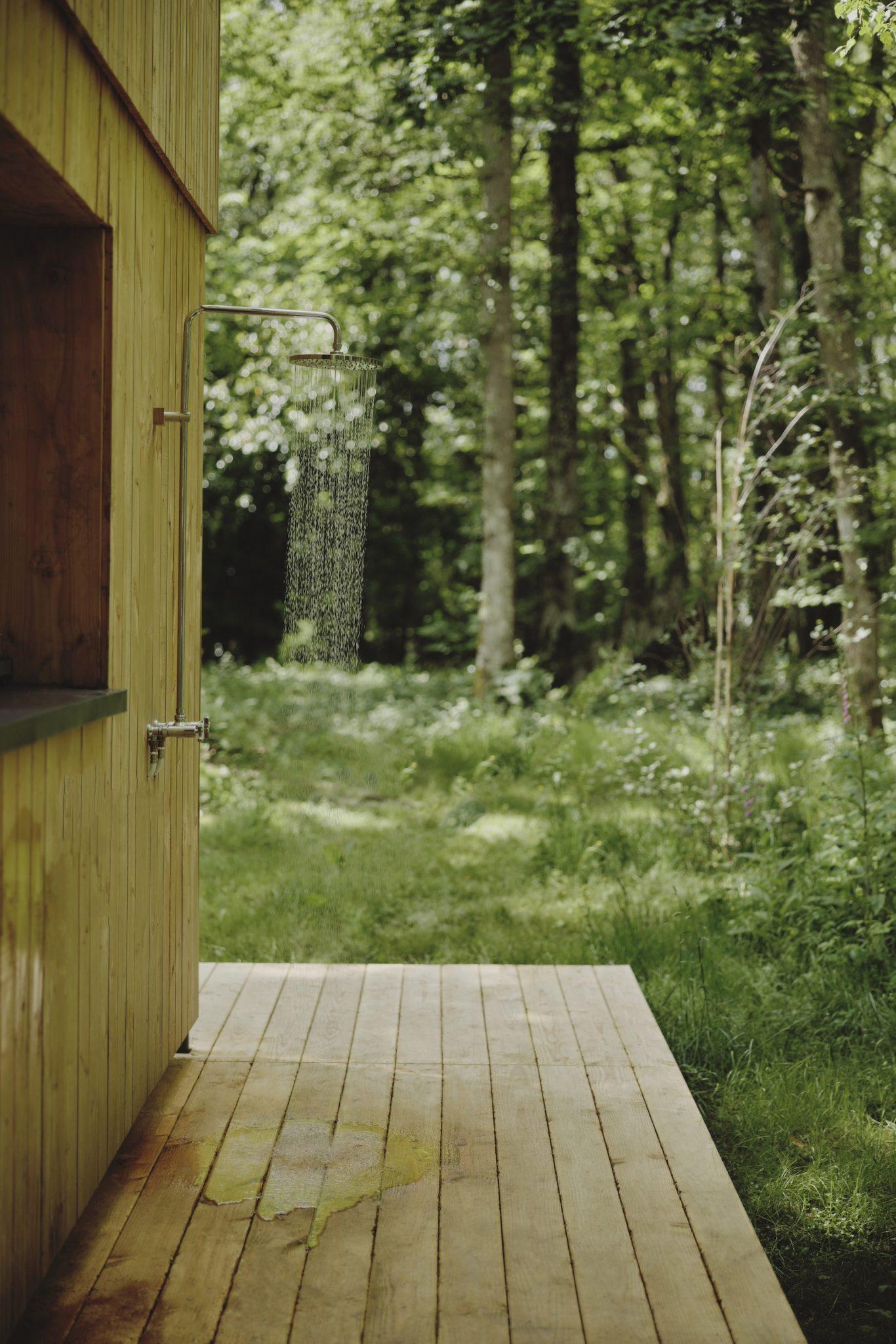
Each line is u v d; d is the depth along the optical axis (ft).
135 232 9.38
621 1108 10.80
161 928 10.78
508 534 39.50
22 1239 7.27
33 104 7.04
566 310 43.75
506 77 36.63
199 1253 8.31
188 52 10.86
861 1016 14.24
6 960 6.93
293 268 41.52
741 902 17.34
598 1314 7.70
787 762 27.14
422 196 40.50
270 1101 10.80
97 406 8.70
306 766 31.07
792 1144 11.64
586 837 22.26
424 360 44.11
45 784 7.54
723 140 36.99
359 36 40.06
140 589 9.78
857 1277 9.61
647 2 26.94
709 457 52.65
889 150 47.85
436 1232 8.64
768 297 37.60
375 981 14.32
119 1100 9.45
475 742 31.94
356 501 10.50
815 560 37.68
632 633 54.34
